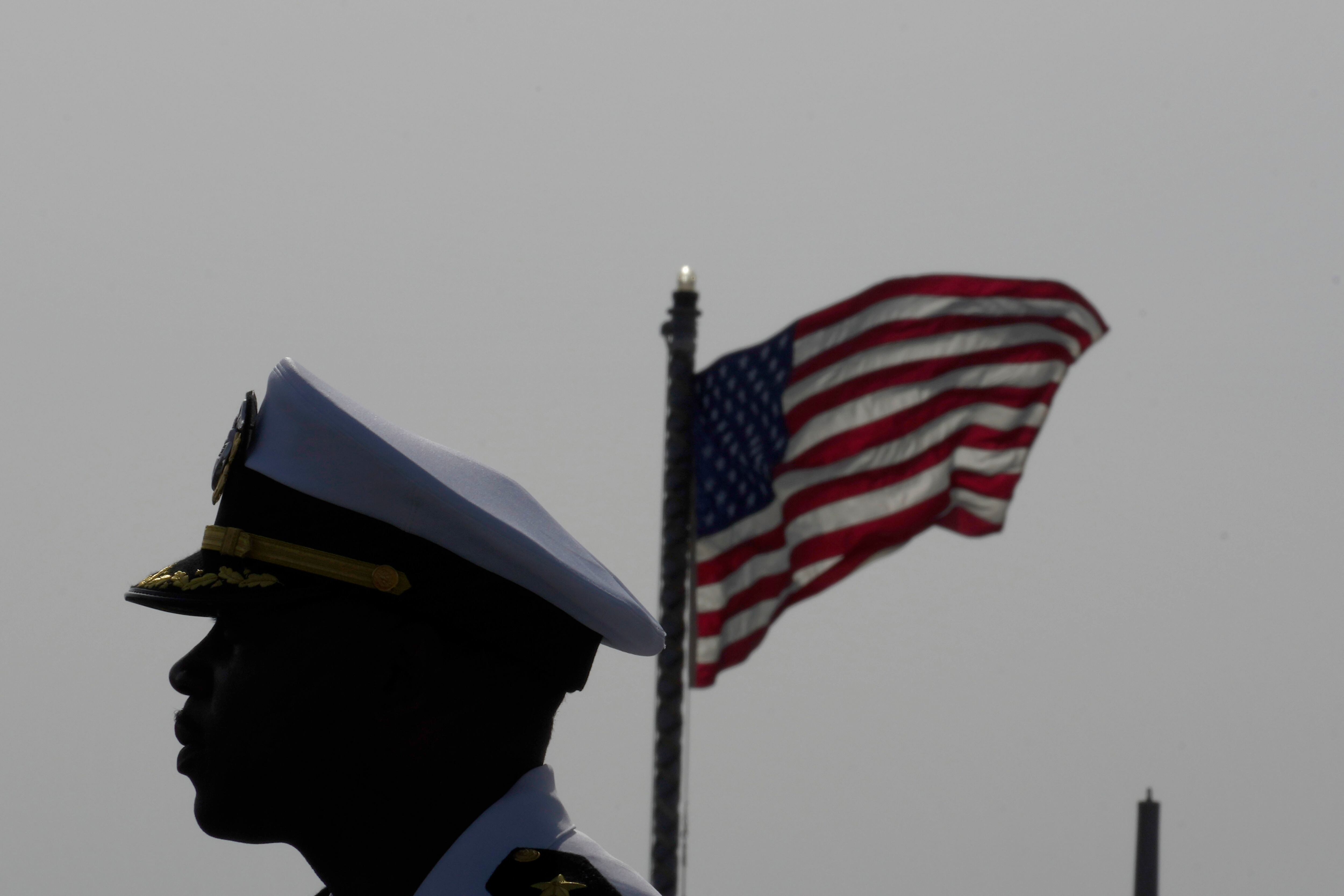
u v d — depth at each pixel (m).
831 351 18.62
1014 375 18.45
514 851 2.53
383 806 2.54
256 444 2.62
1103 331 18.50
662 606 18.98
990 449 18.44
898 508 18.50
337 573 2.52
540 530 2.70
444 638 2.57
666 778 18.77
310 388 2.58
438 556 2.56
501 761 2.60
